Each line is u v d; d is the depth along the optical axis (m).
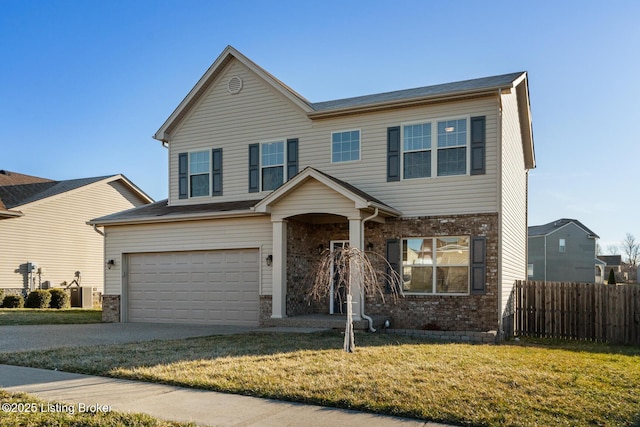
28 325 15.77
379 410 5.86
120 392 6.66
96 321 17.19
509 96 15.47
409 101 14.27
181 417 5.60
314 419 5.57
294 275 14.94
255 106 16.89
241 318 15.43
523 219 19.86
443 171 14.06
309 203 13.83
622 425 5.33
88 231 27.20
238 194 16.91
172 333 13.14
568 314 14.31
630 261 79.75
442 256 13.93
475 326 13.35
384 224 14.59
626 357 10.32
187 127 17.97
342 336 11.84
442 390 6.54
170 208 17.61
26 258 23.86
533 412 5.71
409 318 14.04
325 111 15.34
